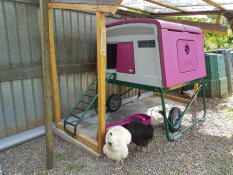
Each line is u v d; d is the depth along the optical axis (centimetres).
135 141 286
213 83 552
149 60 313
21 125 334
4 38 296
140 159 280
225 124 390
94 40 427
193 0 405
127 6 485
